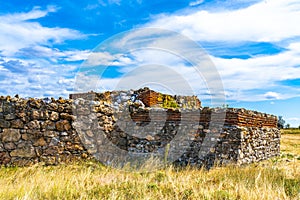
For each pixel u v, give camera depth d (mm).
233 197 6871
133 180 8477
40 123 11820
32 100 11797
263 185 7699
